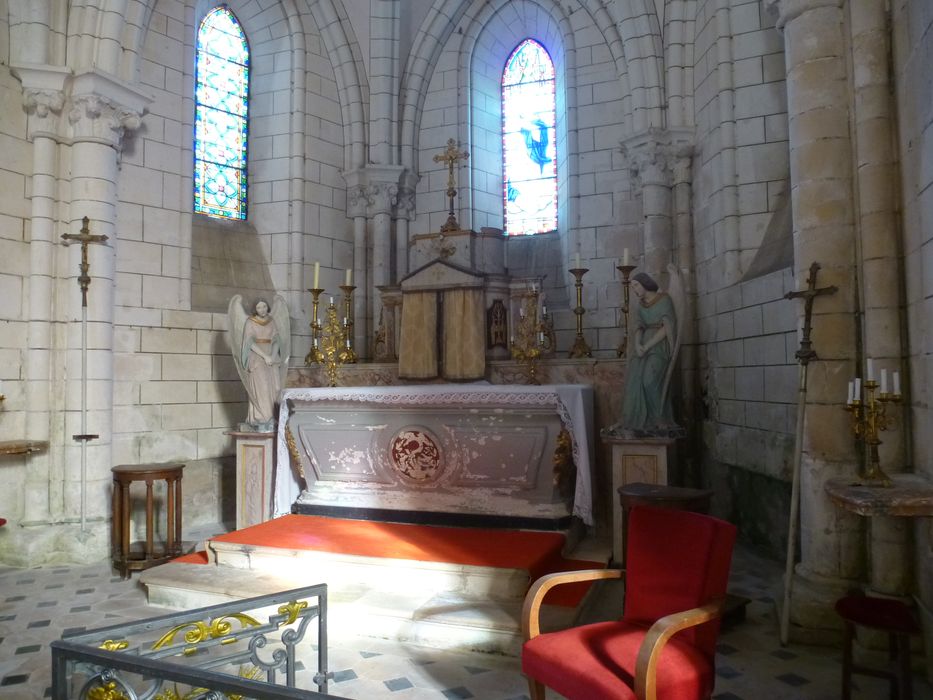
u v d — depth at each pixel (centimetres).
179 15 874
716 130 793
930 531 407
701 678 302
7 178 707
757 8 759
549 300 1016
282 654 321
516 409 640
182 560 627
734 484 775
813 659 448
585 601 507
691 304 871
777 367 664
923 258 410
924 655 412
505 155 1113
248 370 742
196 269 909
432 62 1076
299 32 1000
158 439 827
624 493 527
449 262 768
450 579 535
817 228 491
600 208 988
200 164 953
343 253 1044
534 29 1086
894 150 457
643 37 886
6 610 558
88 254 721
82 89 712
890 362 451
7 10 714
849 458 477
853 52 474
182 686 312
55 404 715
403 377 775
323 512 713
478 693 406
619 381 689
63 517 707
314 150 1010
